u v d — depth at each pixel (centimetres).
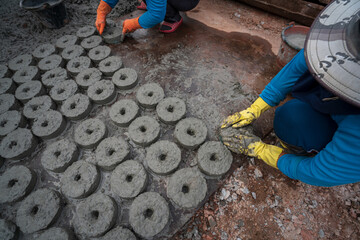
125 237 131
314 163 102
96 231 133
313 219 147
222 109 195
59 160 160
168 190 146
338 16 86
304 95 122
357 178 86
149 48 246
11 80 205
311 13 257
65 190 148
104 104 200
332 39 81
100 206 141
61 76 208
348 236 141
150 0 191
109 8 230
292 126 139
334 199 154
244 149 153
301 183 160
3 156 163
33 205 144
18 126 179
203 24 278
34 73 211
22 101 196
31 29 268
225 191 157
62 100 193
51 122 178
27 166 168
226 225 146
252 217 148
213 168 155
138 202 142
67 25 270
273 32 269
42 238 132
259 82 215
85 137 170
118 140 167
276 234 142
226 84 213
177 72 223
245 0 296
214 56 238
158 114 180
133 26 225
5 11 288
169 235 140
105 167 158
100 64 217
